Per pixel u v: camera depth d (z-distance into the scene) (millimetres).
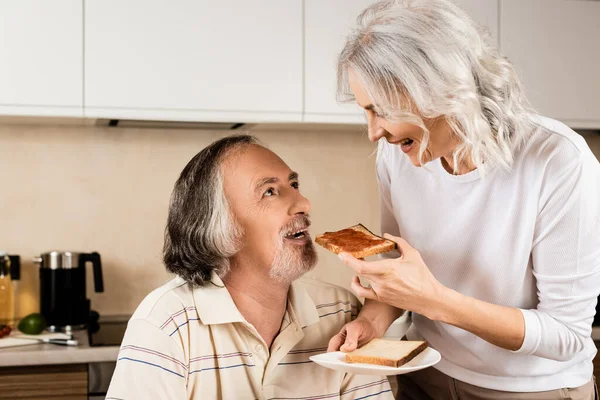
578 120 2838
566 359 1436
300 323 1533
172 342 1379
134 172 2863
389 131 1273
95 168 2836
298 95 2643
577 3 2826
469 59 1262
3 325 2539
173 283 1509
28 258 2793
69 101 2471
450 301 1354
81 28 2473
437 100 1217
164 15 2527
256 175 1443
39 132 2787
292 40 2633
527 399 1553
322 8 2650
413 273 1330
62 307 2586
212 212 1442
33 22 2439
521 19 2781
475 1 2740
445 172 1495
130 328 1407
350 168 3051
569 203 1369
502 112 1325
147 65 2521
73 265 2604
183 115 2553
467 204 1483
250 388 1448
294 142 3004
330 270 3027
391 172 1642
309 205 1457
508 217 1438
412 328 1786
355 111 2688
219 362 1425
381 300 1381
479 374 1589
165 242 1527
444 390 1652
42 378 2262
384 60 1219
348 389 1565
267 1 2607
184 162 2902
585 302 1417
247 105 2604
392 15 1252
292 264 1435
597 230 1385
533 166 1394
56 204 2809
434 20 1231
